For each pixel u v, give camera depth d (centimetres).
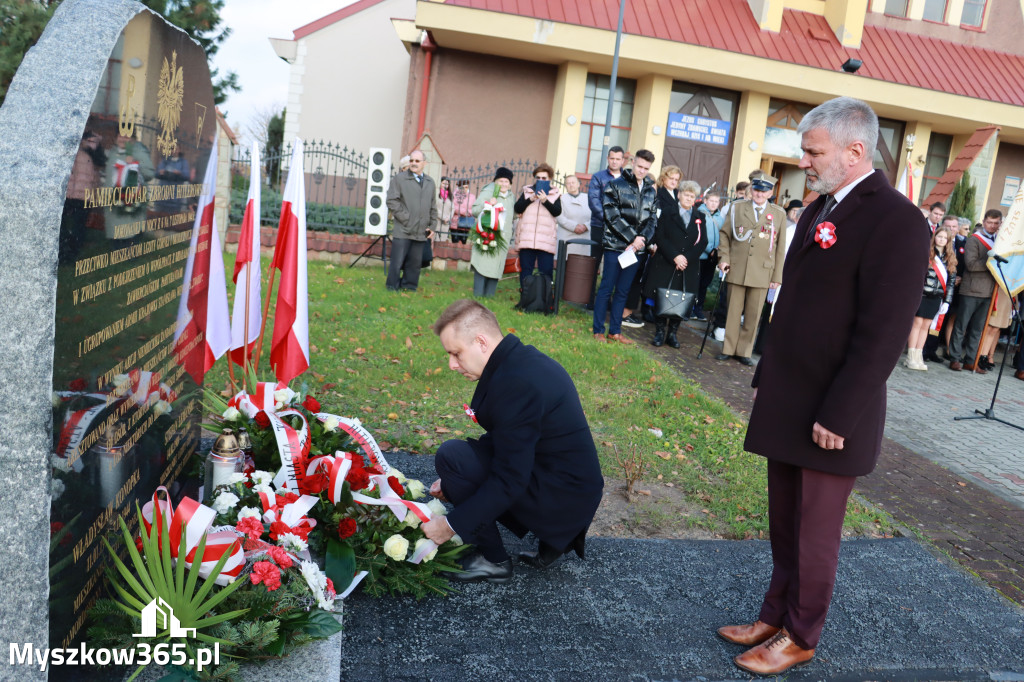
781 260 878
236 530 271
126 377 255
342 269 1125
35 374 188
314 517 318
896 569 398
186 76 315
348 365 641
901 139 1842
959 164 1573
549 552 350
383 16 2117
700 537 418
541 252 959
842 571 390
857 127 270
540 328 859
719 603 342
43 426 189
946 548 444
